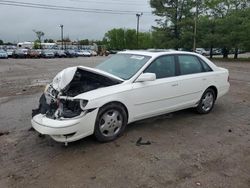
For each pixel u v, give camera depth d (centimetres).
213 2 4581
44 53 5081
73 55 5656
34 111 520
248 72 1848
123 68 569
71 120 450
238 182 377
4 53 4528
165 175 392
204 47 4556
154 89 552
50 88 520
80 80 527
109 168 411
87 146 486
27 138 527
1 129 579
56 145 492
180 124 603
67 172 401
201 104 666
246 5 4322
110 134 506
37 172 402
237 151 472
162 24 5266
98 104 473
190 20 4659
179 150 472
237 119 647
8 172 402
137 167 414
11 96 938
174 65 605
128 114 524
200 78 643
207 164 425
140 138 520
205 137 532
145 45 8275
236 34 3888
